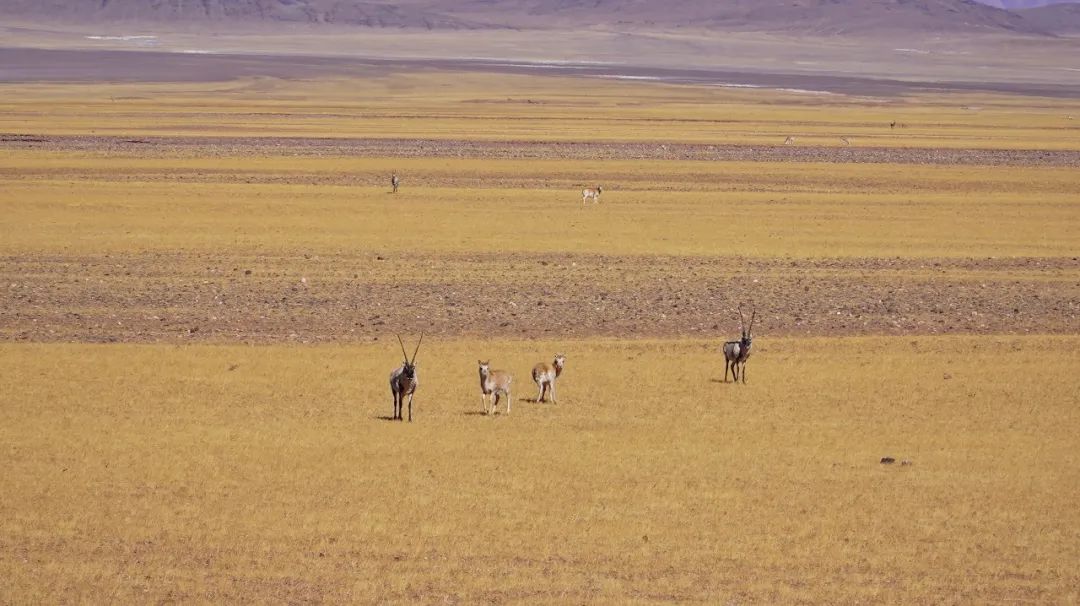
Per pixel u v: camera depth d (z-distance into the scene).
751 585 58.84
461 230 188.88
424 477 74.88
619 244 179.88
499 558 61.84
